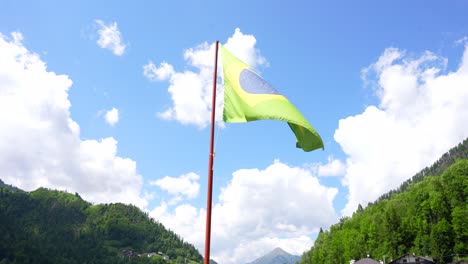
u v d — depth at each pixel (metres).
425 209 171.75
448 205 166.62
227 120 13.41
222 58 14.14
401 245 166.38
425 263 111.19
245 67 14.00
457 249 145.38
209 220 11.71
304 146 14.09
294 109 13.29
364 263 107.25
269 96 13.45
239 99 13.53
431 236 153.00
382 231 177.62
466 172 183.38
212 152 12.61
